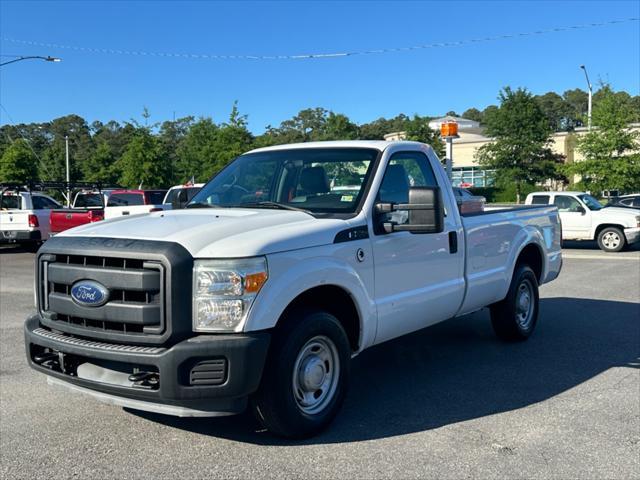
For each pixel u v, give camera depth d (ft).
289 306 13.88
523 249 23.40
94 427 14.94
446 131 30.14
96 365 13.28
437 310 18.19
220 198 17.65
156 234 13.17
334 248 14.40
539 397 17.15
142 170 127.65
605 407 16.34
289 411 13.37
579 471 12.54
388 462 12.95
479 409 16.20
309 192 16.62
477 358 21.22
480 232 20.15
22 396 17.29
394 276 16.26
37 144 315.17
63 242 13.84
